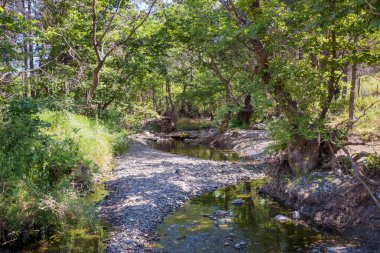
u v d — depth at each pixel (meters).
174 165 15.60
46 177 8.45
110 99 22.36
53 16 17.77
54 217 7.46
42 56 17.88
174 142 27.56
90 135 13.92
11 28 12.68
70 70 18.25
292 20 9.52
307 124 10.29
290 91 10.27
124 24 18.86
